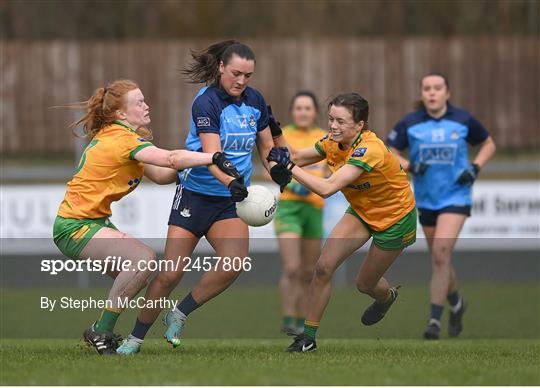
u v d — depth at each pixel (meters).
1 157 71.25
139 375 20.56
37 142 71.44
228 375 20.59
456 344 30.00
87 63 71.56
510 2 78.88
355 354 25.36
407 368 21.91
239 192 22.89
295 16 81.00
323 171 35.50
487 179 65.69
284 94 71.38
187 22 80.56
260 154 26.27
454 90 71.94
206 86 25.44
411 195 25.98
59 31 79.69
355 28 80.62
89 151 24.22
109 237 24.16
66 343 29.95
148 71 71.56
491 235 49.84
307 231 35.69
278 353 25.44
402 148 35.22
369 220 25.62
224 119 24.48
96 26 80.12
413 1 79.94
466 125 34.59
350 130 24.92
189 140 25.27
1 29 79.19
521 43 71.94
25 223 49.12
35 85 71.44
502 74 71.94
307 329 26.03
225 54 24.19
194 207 24.86
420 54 71.69
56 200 49.19
